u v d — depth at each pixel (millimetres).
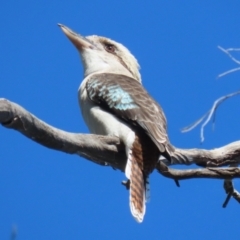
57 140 9656
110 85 12617
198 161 12727
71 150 10188
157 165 11867
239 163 13031
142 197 11359
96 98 12562
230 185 12570
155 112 12195
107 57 14625
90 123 12625
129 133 11719
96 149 10922
